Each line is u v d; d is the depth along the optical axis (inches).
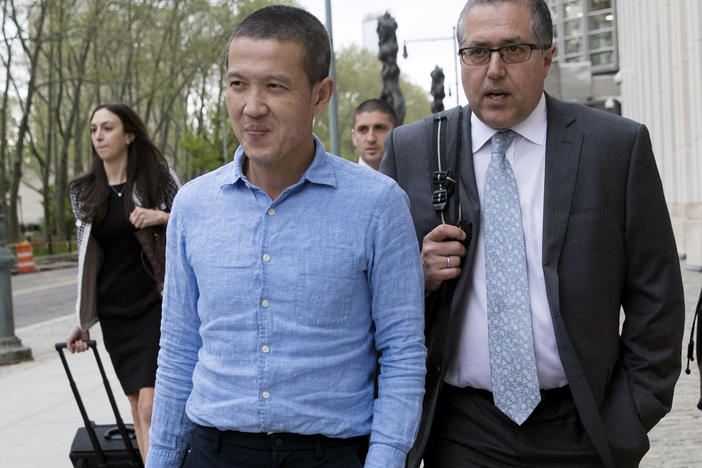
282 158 75.0
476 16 91.7
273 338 73.5
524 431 92.7
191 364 81.8
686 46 604.7
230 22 1646.2
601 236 90.7
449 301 94.6
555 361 91.1
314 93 75.6
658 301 92.1
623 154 91.9
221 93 1646.2
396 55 509.7
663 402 93.0
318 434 73.7
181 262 80.1
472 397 95.5
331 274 73.8
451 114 100.1
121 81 1526.8
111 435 157.6
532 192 93.3
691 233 531.8
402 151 101.7
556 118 94.0
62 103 1752.0
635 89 1065.5
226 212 77.0
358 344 75.7
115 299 158.7
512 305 90.7
